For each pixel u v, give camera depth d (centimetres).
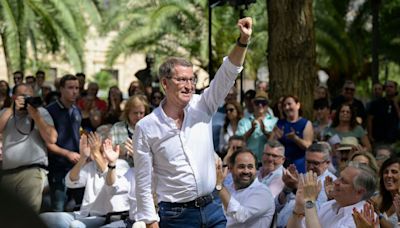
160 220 496
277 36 1198
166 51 2778
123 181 770
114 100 1327
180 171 488
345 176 573
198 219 494
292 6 1185
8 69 2141
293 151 973
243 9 1209
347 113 1063
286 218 723
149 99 1410
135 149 489
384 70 3334
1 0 2083
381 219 607
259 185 690
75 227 749
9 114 808
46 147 821
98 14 2598
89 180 777
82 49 2467
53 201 848
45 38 2388
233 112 1145
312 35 1201
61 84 879
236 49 480
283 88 1193
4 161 798
